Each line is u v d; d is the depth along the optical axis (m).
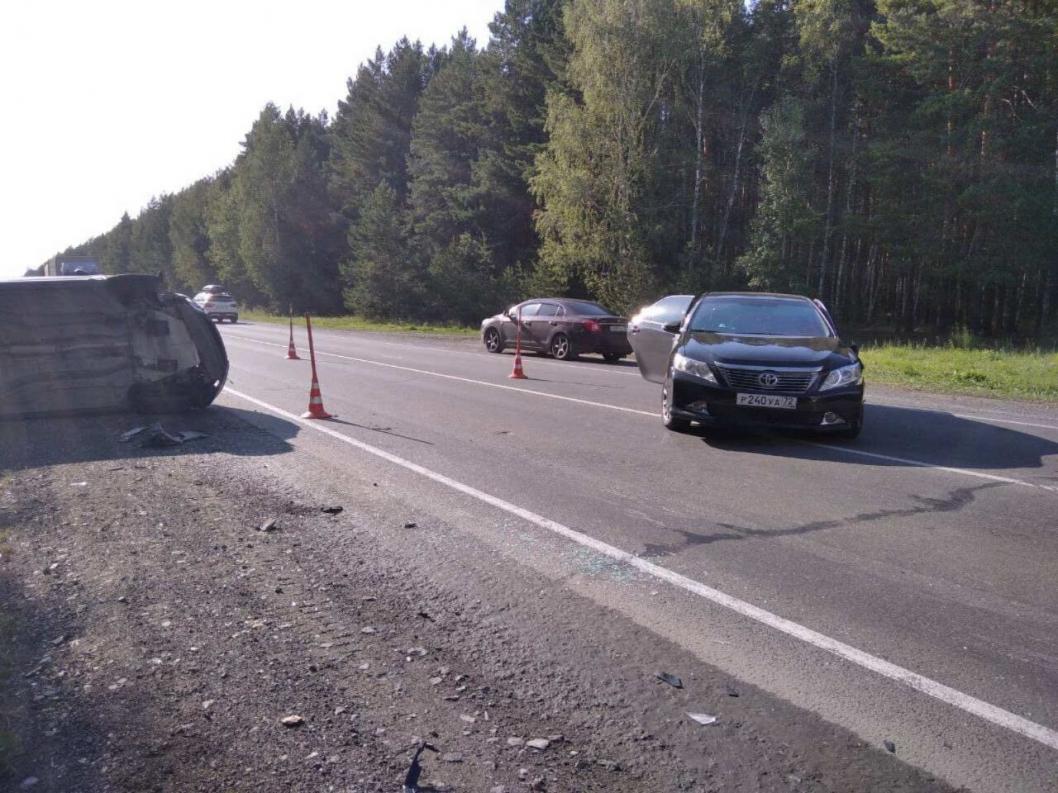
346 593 5.32
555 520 6.85
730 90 42.94
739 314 11.34
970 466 8.97
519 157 48.59
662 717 3.88
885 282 48.31
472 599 5.22
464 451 9.56
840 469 8.78
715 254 41.47
